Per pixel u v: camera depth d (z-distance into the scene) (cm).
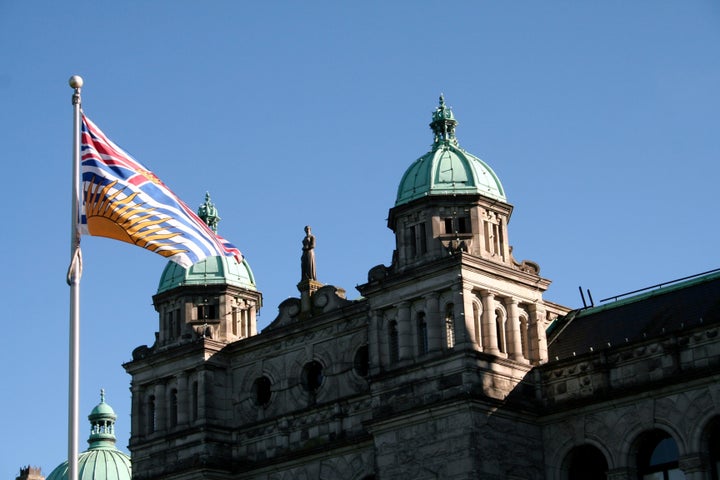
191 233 4300
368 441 5822
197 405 6438
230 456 6362
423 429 5475
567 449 5525
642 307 5825
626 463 5328
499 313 5709
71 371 3906
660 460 5316
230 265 6800
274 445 6212
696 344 5219
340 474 5919
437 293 5606
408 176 5916
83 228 4212
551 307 6078
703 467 5106
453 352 5469
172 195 4344
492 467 5347
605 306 6009
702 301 5562
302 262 6412
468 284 5547
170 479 6359
